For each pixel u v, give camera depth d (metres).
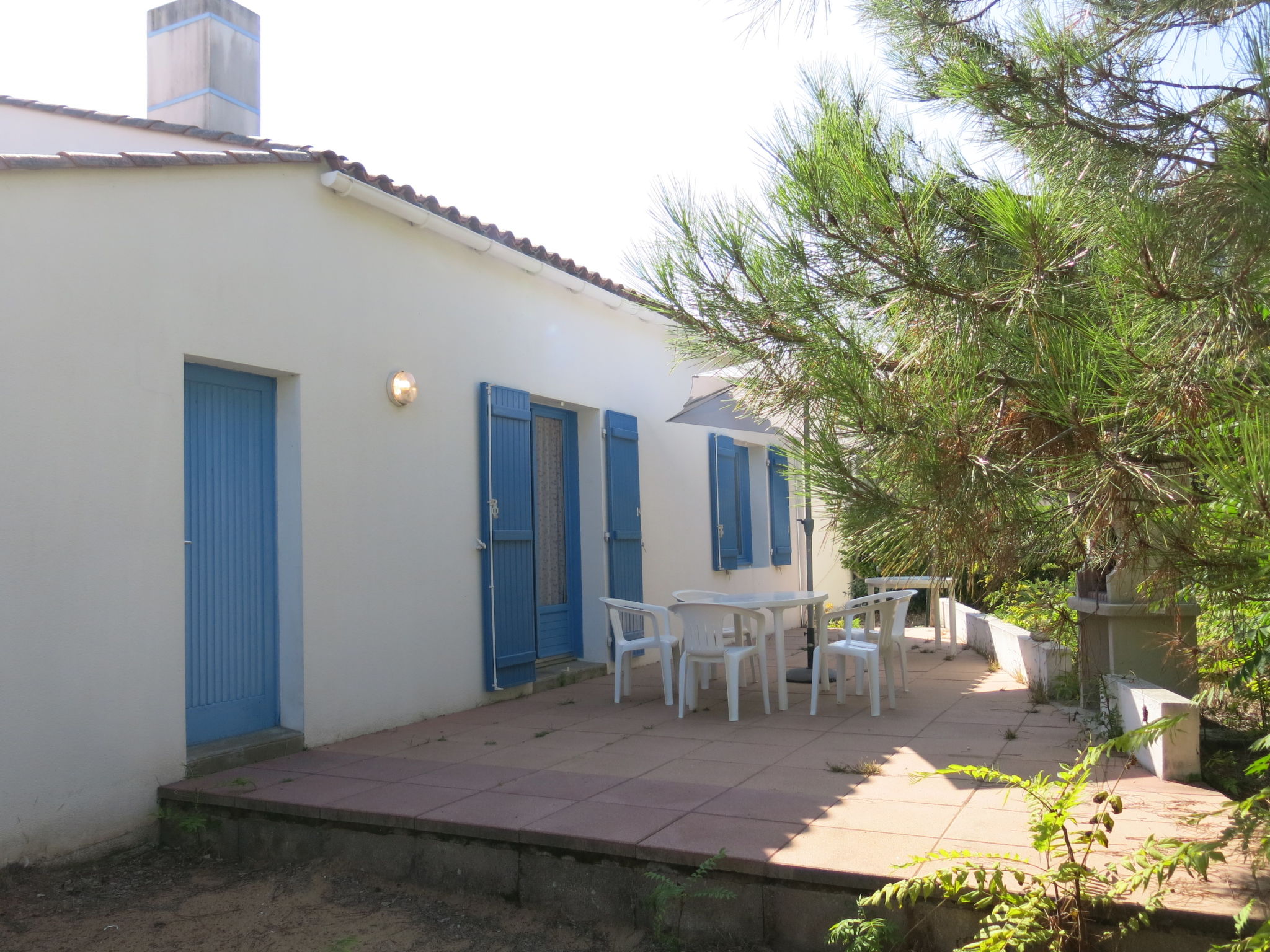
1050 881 2.91
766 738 5.53
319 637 5.65
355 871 4.11
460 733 5.96
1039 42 2.82
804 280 3.09
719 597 7.34
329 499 5.80
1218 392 2.39
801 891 3.22
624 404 9.35
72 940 3.54
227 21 6.96
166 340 4.82
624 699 7.17
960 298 2.82
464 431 7.02
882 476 2.75
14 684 4.05
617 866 3.56
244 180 5.32
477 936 3.53
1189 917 2.74
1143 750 4.48
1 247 4.08
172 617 4.77
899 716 6.06
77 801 4.27
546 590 8.38
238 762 5.05
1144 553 2.73
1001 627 8.01
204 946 3.50
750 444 12.48
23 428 4.13
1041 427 2.86
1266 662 3.53
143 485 4.66
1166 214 2.53
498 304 7.49
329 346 5.87
